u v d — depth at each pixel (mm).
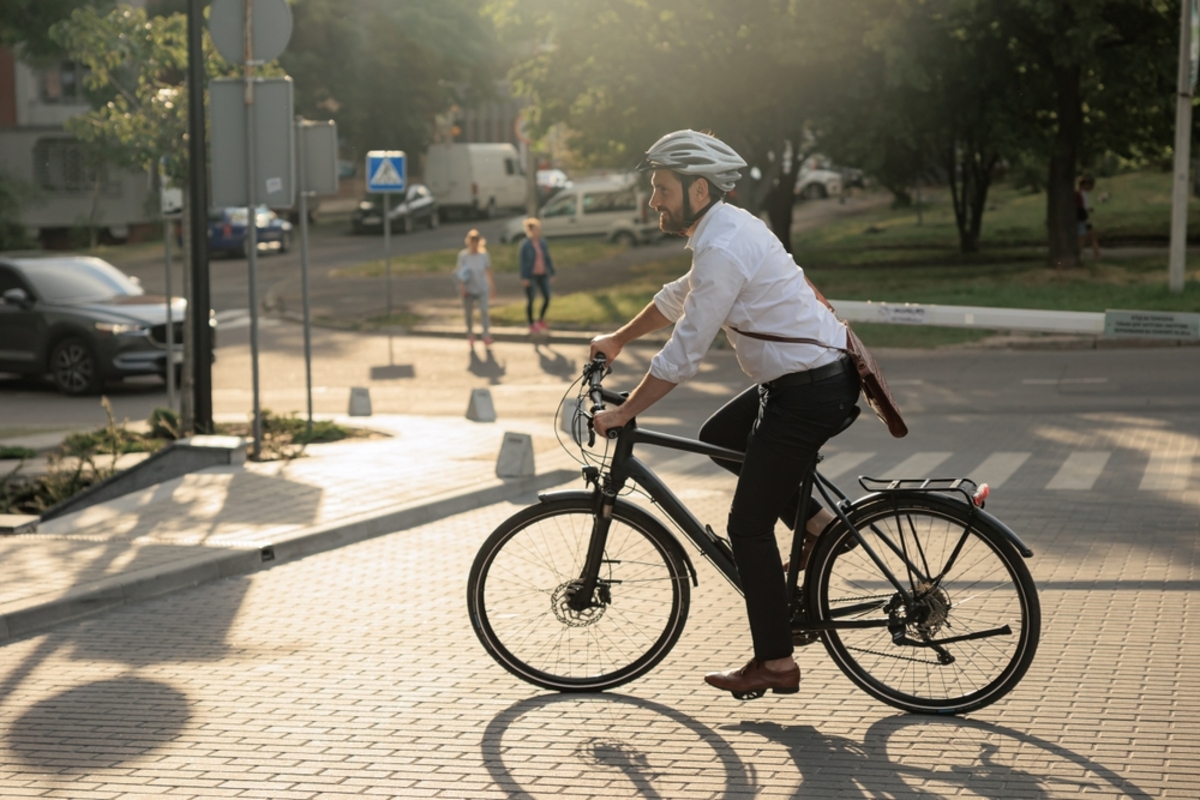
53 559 7504
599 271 36250
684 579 5344
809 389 4863
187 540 8078
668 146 4836
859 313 11047
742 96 31078
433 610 6766
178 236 51969
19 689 5520
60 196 52156
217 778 4523
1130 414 13586
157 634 6348
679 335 4859
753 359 4906
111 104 14555
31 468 12320
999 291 25641
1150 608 6504
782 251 4914
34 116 52969
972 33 28922
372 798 4344
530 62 32844
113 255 46812
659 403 16141
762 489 4973
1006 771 4492
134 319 19703
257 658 5938
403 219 53094
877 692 5203
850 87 29422
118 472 10711
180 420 13781
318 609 6812
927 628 5109
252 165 11609
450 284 34188
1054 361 18672
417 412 16859
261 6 11633
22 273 20344
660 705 5246
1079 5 25922
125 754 4754
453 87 64625
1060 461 10977
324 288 34344
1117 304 22453
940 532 5098
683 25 29484
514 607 5488
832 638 5238
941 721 5020
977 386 16453
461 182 58875
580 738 4887
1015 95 29766
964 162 37250
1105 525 8445
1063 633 6098
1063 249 29594
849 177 65000
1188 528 8312
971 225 37656
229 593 7180
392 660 5891
